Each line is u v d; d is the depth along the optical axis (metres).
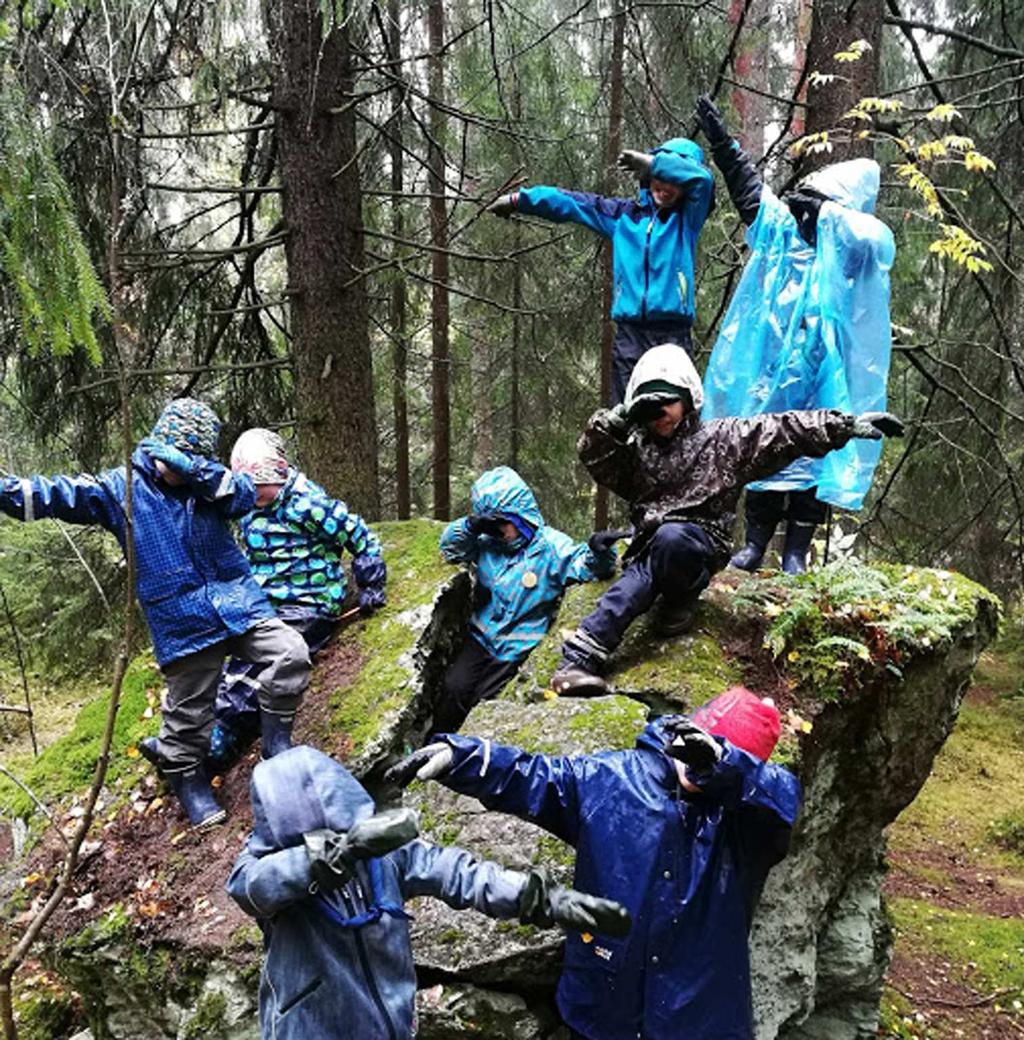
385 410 10.42
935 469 7.25
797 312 3.66
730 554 3.26
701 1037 2.12
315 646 3.86
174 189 4.96
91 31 3.26
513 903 1.91
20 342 5.08
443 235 7.14
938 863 6.59
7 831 4.84
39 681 8.30
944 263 6.55
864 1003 3.88
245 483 3.12
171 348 6.30
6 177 2.14
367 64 5.52
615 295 3.93
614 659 3.36
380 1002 1.94
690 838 2.18
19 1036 3.68
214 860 3.13
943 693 3.54
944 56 7.22
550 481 9.75
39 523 6.57
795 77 8.13
